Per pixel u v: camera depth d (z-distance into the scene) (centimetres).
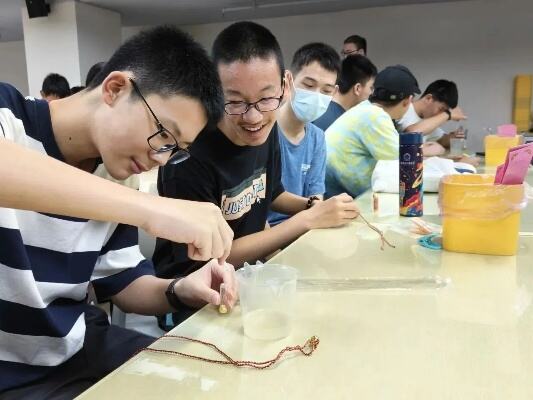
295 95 189
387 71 264
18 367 88
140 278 109
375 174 189
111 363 98
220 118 95
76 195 60
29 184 58
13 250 82
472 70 584
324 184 221
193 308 97
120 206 64
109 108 81
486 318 71
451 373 57
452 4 578
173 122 80
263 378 57
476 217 102
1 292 83
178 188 125
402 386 54
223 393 54
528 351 62
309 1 567
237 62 119
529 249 106
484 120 586
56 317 90
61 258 90
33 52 584
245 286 71
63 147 87
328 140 238
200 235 69
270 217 184
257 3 577
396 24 602
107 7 588
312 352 63
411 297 80
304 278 90
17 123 81
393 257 103
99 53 593
